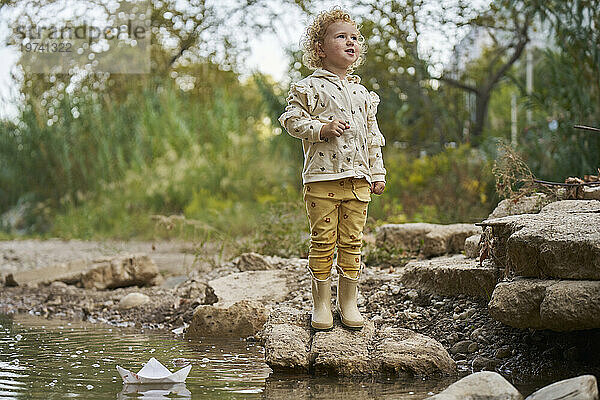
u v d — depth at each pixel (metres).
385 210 9.37
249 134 15.84
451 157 11.08
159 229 11.96
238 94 17.70
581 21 8.39
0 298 6.73
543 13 9.09
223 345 4.38
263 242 7.46
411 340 3.59
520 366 3.48
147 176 14.56
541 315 3.17
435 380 3.29
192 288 6.15
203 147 15.27
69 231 14.16
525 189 5.42
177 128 15.71
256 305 4.84
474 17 13.39
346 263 3.74
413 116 14.84
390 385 3.18
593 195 4.91
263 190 14.07
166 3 16.75
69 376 3.38
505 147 5.89
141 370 3.27
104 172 15.62
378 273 5.42
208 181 14.22
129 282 7.06
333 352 3.48
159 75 18.02
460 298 4.31
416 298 4.54
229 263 7.04
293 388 3.13
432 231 6.32
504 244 3.94
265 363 3.75
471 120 15.07
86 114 16.38
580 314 3.05
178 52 18.02
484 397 2.75
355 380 3.29
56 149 16.05
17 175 16.50
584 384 2.61
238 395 2.99
